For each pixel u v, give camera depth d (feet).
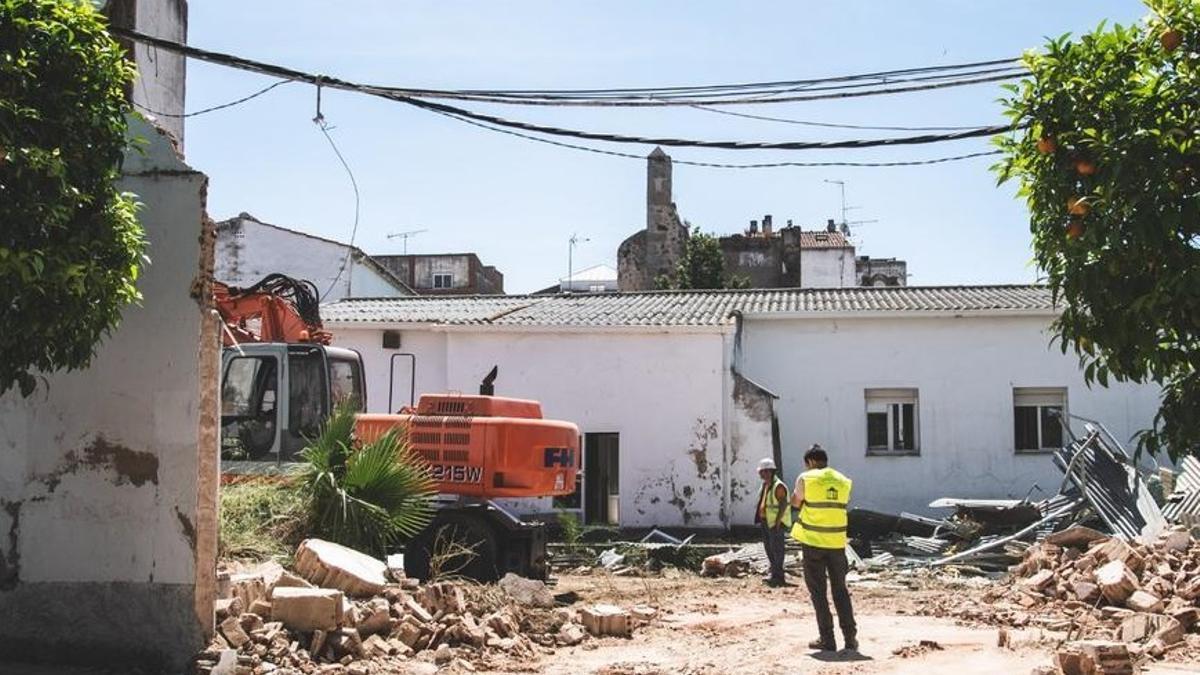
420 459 48.14
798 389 87.35
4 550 31.81
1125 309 21.20
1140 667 33.32
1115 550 48.78
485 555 45.98
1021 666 33.55
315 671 29.94
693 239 162.81
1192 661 34.22
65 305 24.36
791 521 56.70
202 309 30.76
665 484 82.94
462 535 46.32
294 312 55.77
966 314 84.84
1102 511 64.39
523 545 47.62
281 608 31.68
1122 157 20.47
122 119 25.99
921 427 85.71
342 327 88.58
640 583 57.06
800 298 94.27
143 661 30.37
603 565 65.10
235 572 36.04
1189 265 20.42
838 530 36.94
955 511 75.51
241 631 30.58
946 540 70.79
